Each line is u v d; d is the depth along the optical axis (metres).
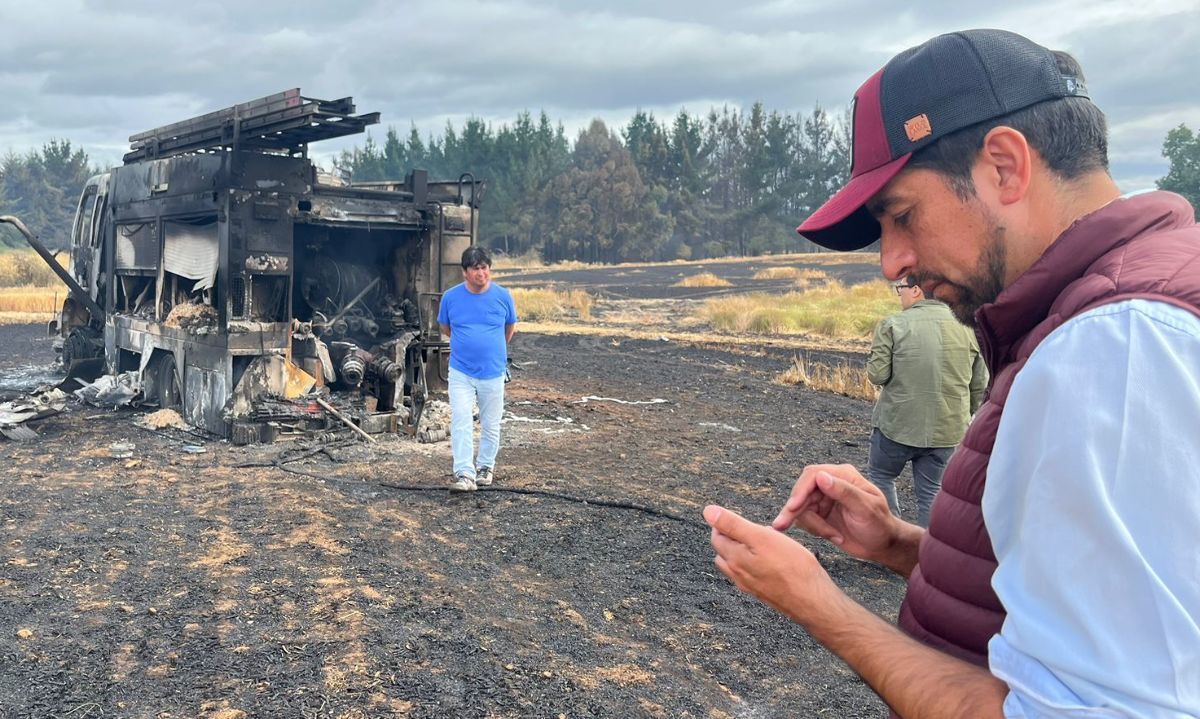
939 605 1.17
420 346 9.15
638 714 3.52
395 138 107.81
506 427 9.65
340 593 4.63
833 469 1.59
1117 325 0.88
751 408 11.60
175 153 9.59
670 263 70.31
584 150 118.62
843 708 3.72
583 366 15.67
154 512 6.11
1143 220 1.00
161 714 3.33
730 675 3.97
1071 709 0.82
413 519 6.14
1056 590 0.85
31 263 37.84
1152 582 0.80
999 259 1.10
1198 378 0.83
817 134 111.44
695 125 110.69
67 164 109.25
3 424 8.45
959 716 0.95
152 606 4.41
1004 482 0.96
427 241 9.27
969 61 1.08
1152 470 0.82
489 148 102.25
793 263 64.88
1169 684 0.79
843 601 1.11
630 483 7.34
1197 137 72.25
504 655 3.97
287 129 7.73
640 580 5.10
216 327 8.47
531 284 43.66
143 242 10.04
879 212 1.19
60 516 5.95
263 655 3.86
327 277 9.47
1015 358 1.11
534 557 5.43
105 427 9.05
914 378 5.44
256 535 5.63
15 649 3.87
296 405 8.44
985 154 1.07
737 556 1.14
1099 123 1.09
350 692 3.54
